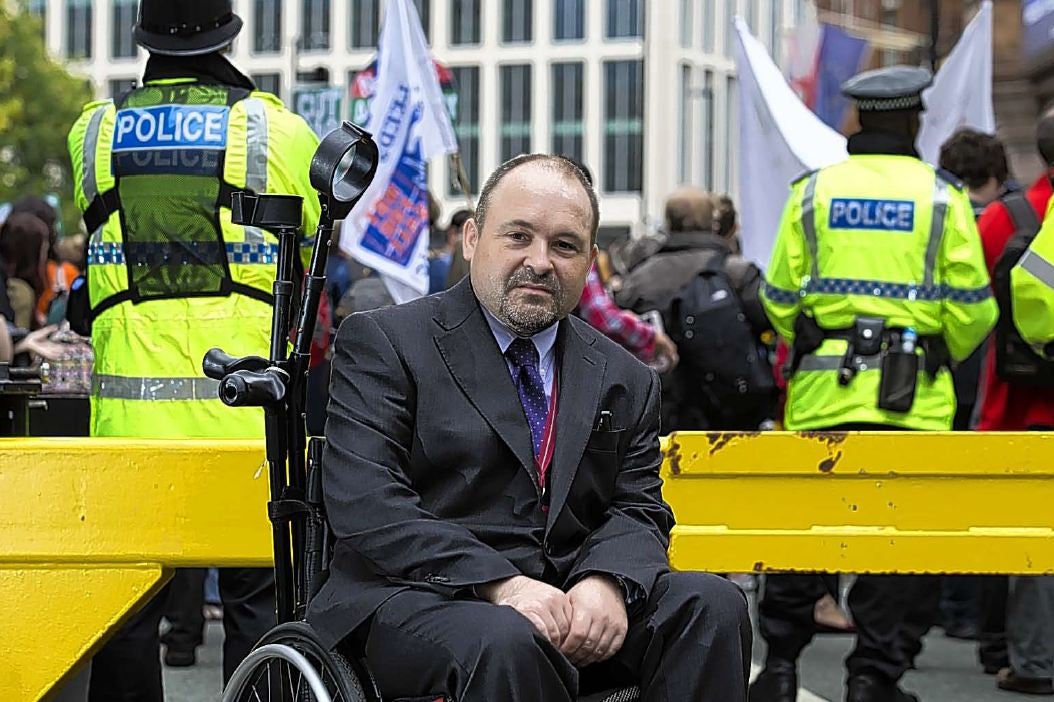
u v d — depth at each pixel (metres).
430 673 3.79
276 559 4.14
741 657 3.96
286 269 4.20
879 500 5.37
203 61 5.73
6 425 5.40
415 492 4.11
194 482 4.98
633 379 4.37
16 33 54.88
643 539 4.16
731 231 11.68
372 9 67.69
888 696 6.54
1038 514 5.36
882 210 6.50
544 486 4.18
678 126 71.62
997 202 7.50
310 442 4.22
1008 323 7.09
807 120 9.97
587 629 3.91
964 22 28.23
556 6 71.44
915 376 6.42
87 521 4.99
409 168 8.55
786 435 5.35
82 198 5.77
